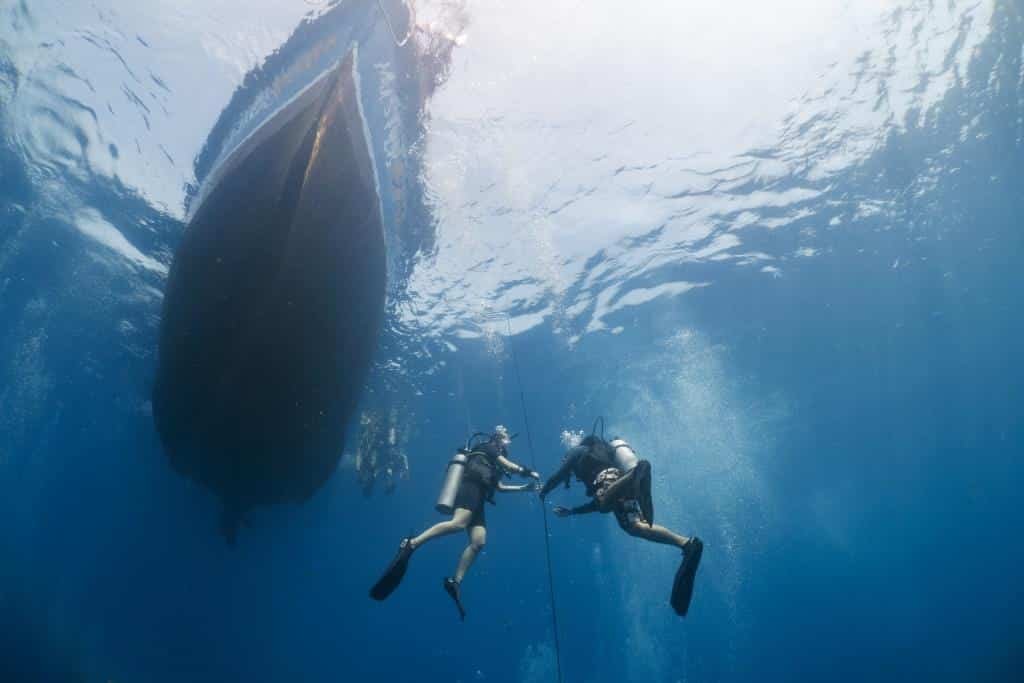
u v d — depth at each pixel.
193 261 9.08
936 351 20.98
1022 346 21.48
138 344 13.01
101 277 12.64
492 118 12.19
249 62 10.76
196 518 14.26
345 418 10.62
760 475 27.02
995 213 15.21
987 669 35.41
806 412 22.86
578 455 5.87
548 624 22.36
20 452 14.42
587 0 11.56
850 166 13.51
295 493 10.84
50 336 13.29
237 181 9.14
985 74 12.15
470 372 16.11
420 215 12.42
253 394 8.63
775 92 12.45
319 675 18.56
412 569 19.14
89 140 11.42
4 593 15.12
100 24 10.45
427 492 17.58
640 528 4.91
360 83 9.73
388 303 13.17
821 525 33.94
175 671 15.58
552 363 16.64
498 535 20.08
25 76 10.76
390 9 10.16
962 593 41.03
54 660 15.09
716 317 16.55
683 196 13.62
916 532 37.78
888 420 24.95
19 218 12.21
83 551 14.90
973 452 28.91
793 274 15.69
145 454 14.03
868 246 15.47
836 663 35.94
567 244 13.98
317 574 16.72
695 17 11.85
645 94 12.43
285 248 7.98
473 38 11.43
